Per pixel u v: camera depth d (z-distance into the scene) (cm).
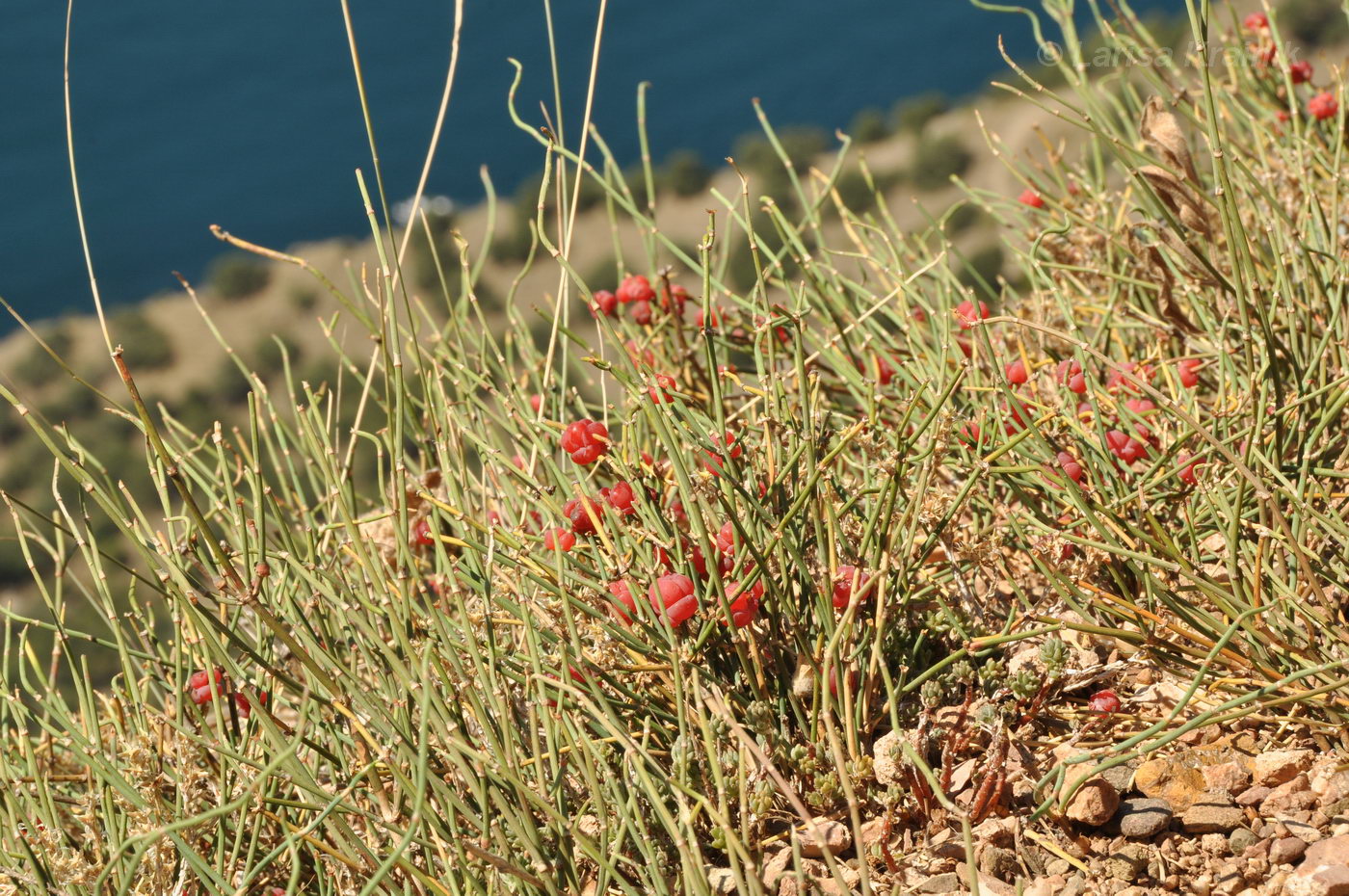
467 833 40
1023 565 42
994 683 40
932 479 42
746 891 38
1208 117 40
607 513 41
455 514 41
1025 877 39
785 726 40
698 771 40
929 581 41
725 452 40
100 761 41
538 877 39
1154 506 42
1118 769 39
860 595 39
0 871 39
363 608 41
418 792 38
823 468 40
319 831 40
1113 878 38
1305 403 42
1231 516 40
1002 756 39
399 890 39
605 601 41
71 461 39
